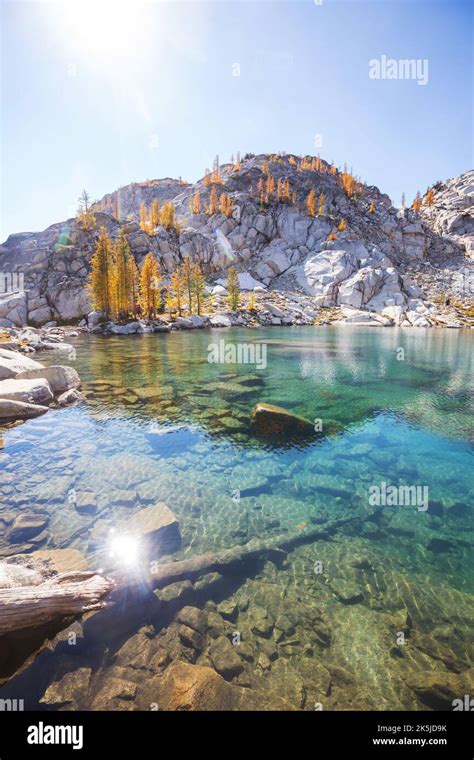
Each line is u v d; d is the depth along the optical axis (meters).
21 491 11.05
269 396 22.84
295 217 131.38
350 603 7.26
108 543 8.58
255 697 5.32
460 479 12.91
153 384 25.00
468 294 107.44
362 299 100.75
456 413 20.05
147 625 6.50
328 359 37.88
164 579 7.53
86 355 37.41
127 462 13.37
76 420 17.67
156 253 105.62
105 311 70.25
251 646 6.21
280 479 12.55
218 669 5.77
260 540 9.09
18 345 40.81
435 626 6.75
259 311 89.38
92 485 11.54
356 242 118.69
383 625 6.73
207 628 6.53
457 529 10.00
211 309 89.00
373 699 5.35
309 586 7.72
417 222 141.00
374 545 9.20
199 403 20.84
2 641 5.90
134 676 5.56
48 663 5.70
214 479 12.37
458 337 62.31
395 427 17.92
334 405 21.27
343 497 11.52
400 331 73.56
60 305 76.88
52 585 6.75
